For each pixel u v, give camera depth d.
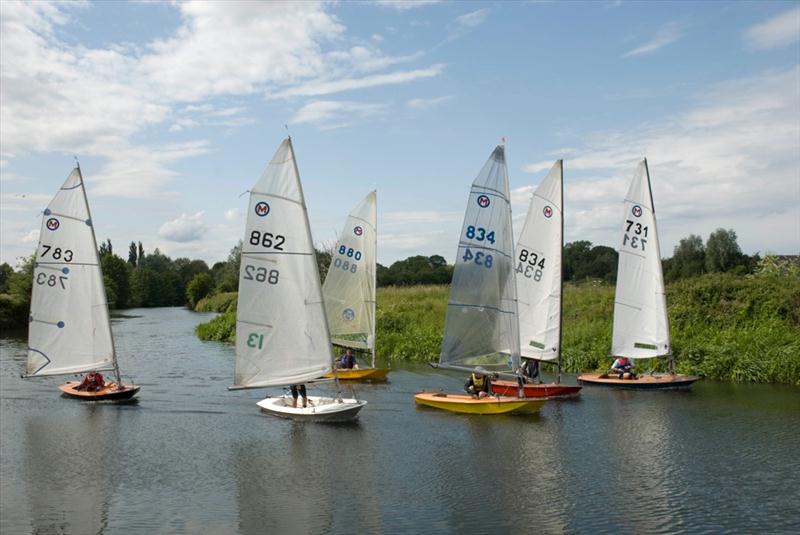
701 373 35.19
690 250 83.88
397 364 42.03
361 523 15.33
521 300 31.75
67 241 29.45
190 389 32.59
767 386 32.44
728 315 39.75
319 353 25.64
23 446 22.02
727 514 15.77
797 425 24.28
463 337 27.28
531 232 31.61
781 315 38.44
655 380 31.95
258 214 25.22
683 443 22.03
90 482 18.31
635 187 32.78
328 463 20.03
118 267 139.12
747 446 21.59
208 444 22.19
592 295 51.38
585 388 32.47
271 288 25.36
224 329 59.91
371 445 22.00
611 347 37.12
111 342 30.42
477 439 22.70
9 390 32.12
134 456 20.81
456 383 34.56
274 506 16.44
